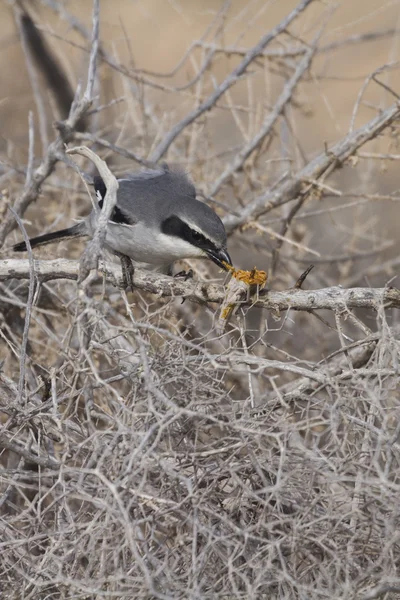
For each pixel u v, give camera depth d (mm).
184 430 7469
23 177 15258
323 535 6609
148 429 7156
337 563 6438
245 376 11742
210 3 22672
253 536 6426
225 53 14453
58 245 13305
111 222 10906
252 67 20422
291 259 14539
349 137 12125
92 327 8320
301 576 6746
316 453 7047
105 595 6418
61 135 11836
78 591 6867
